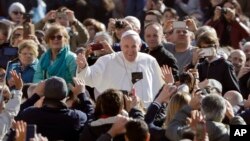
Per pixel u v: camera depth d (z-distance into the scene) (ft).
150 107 100.58
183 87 107.86
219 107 98.27
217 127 98.02
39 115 101.04
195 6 173.99
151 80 114.32
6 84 116.26
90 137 97.60
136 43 114.11
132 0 175.01
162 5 169.68
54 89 101.24
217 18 156.46
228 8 155.84
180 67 130.52
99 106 98.02
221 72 122.93
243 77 131.44
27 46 123.75
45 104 101.50
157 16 153.38
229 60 134.31
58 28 119.96
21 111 103.04
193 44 139.23
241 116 106.93
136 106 101.71
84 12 174.40
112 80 114.01
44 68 120.16
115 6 176.86
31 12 171.83
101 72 113.91
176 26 131.44
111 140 94.58
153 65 114.73
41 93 105.50
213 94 99.96
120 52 114.93
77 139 101.81
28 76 123.13
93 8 174.81
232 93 115.24
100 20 175.22
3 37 132.77
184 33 130.93
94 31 148.36
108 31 143.23
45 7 173.37
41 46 134.21
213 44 123.65
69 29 145.38
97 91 114.32
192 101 99.71
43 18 155.84
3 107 100.37
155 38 124.57
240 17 163.84
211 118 98.37
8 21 145.79
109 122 97.25
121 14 176.55
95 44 123.34
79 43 145.69
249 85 125.90
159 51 124.67
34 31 140.05
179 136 97.35
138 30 136.46
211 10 169.58
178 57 131.03
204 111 98.48
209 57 123.54
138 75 114.01
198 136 91.50
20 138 90.84
